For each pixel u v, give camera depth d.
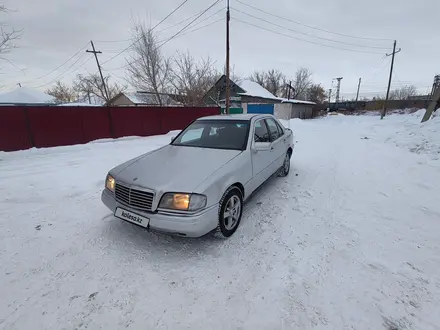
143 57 18.14
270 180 4.35
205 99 20.72
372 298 1.88
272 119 4.46
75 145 8.45
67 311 1.80
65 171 5.43
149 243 2.64
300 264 2.29
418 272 2.16
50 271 2.23
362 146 8.51
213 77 20.12
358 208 3.46
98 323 1.70
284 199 3.80
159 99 18.62
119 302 1.88
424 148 6.65
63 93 42.44
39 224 3.08
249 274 2.17
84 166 5.86
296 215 3.26
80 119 9.03
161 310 1.80
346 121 23.88
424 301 1.85
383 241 2.64
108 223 3.08
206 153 3.08
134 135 10.75
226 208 2.66
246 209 3.45
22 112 7.68
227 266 2.27
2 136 7.40
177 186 2.34
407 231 2.83
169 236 2.76
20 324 1.70
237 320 1.71
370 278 2.09
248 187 3.11
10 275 2.18
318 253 2.45
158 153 3.29
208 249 2.53
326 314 1.75
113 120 9.97
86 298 1.92
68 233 2.86
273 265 2.28
